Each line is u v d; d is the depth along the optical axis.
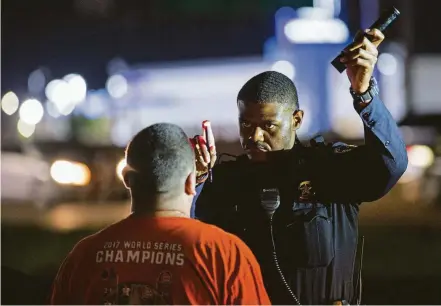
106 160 15.69
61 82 29.00
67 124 25.02
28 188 15.42
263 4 32.84
